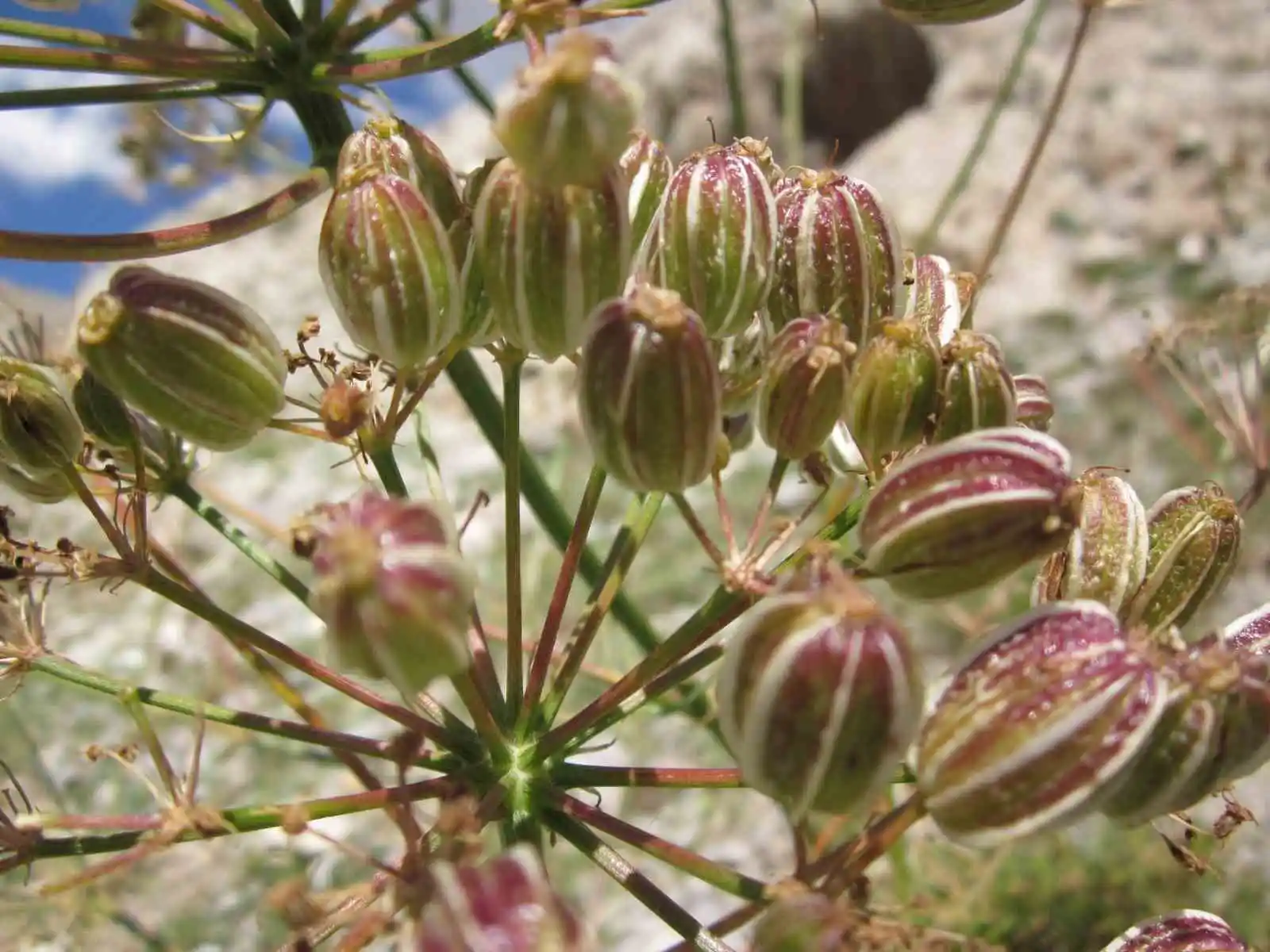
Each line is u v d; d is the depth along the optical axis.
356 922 0.07
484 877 0.05
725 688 0.06
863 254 0.08
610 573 0.08
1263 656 0.07
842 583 0.06
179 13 0.09
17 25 0.08
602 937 0.18
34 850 0.07
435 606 0.06
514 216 0.07
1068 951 0.16
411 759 0.07
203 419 0.07
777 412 0.07
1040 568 0.08
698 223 0.08
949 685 0.06
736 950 0.07
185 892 0.20
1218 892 0.17
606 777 0.07
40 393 0.08
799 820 0.06
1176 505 0.08
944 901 0.16
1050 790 0.06
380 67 0.08
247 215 0.08
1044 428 0.09
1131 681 0.06
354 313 0.07
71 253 0.08
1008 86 0.13
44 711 0.23
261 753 0.22
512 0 0.08
